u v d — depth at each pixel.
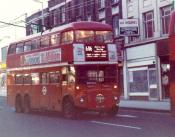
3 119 22.64
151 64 35.34
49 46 23.81
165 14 34.25
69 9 50.03
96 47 21.86
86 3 46.09
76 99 21.34
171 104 17.09
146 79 36.09
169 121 19.28
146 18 36.59
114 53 22.33
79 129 17.05
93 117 22.55
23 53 27.23
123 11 39.31
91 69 21.69
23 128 17.88
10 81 29.16
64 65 22.19
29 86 26.34
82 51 21.55
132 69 38.00
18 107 27.86
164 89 34.12
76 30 21.61
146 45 35.91
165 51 33.53
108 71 22.08
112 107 22.05
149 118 21.02
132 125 17.94
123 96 39.31
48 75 23.92
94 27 21.92
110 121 20.11
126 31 35.44
